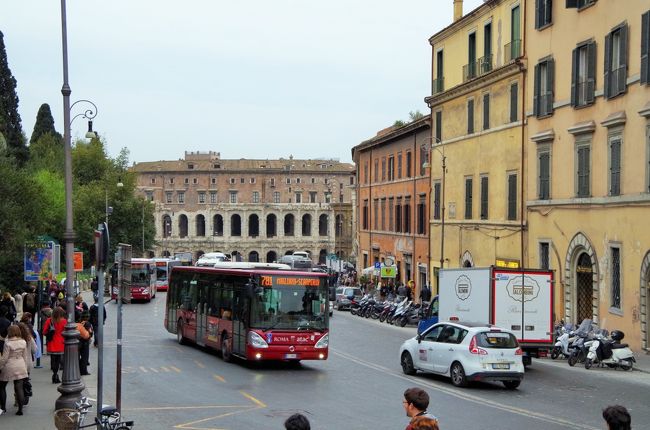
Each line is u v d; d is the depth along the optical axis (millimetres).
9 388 21672
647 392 22375
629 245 32656
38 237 34562
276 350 26828
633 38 32594
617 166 33969
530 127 42125
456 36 52375
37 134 102375
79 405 13195
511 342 22938
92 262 83688
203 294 32719
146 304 63312
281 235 167875
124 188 89312
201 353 32219
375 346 35219
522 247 42625
